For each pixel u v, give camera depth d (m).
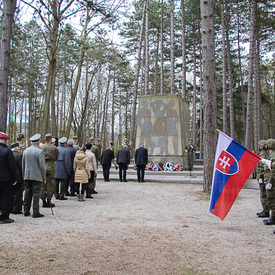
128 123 64.94
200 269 3.72
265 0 21.11
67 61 35.78
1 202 5.97
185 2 29.00
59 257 4.07
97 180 14.94
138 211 7.45
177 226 5.91
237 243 4.79
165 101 19.47
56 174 9.01
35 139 6.79
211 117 10.57
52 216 6.74
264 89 45.97
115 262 3.92
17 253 4.18
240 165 5.90
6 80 8.69
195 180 13.65
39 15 13.17
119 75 46.62
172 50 23.69
